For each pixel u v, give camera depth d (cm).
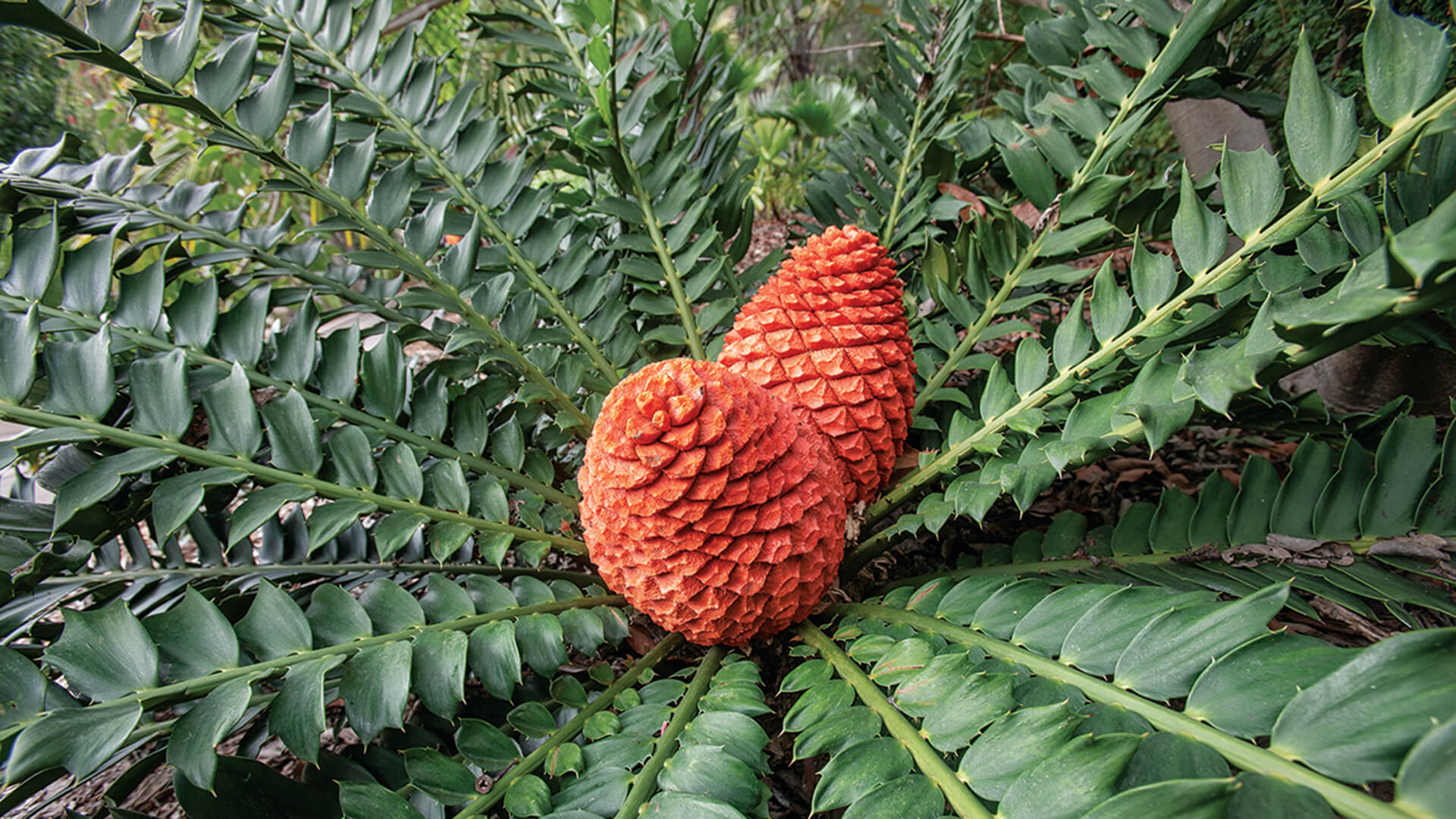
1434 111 56
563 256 104
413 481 83
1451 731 43
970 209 105
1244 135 113
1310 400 76
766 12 348
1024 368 86
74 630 61
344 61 99
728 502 72
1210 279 70
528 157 128
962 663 65
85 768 56
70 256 79
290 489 77
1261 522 76
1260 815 47
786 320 86
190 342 82
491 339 94
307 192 91
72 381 72
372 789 61
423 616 72
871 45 220
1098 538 86
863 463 88
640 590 76
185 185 91
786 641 87
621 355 105
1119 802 47
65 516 67
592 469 74
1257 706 52
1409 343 76
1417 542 70
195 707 61
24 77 186
